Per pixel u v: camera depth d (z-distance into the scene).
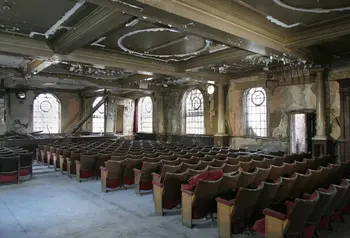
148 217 5.11
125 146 11.09
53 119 19.20
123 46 8.70
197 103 16.42
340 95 9.63
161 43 8.34
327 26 6.80
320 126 10.22
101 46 8.72
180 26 5.70
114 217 5.12
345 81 9.47
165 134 18.11
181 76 12.11
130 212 5.39
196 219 4.90
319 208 3.69
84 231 4.48
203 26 5.67
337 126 10.18
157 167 6.40
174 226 4.66
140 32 7.30
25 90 17.52
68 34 7.09
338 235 4.28
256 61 10.49
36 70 10.80
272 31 7.13
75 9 5.76
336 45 8.52
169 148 10.55
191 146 11.92
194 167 5.85
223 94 14.15
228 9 5.78
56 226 4.70
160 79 15.02
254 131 13.49
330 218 4.51
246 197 3.77
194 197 4.40
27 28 6.94
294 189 4.71
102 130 19.80
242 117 13.84
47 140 14.59
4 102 15.50
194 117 16.64
